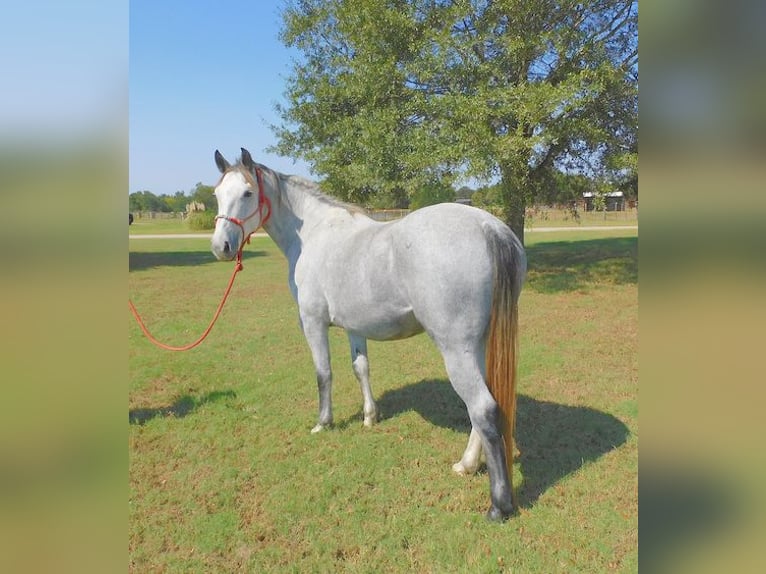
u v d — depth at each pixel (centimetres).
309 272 348
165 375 527
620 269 1159
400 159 939
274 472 324
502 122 943
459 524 262
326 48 1320
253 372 538
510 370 247
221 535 263
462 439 362
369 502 288
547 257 1420
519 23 948
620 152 993
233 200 342
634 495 282
